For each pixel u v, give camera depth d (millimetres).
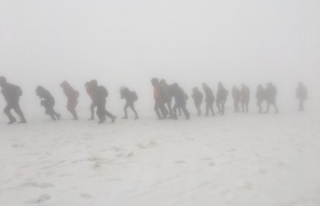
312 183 5066
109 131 9156
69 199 4172
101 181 4855
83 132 8914
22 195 4238
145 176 5125
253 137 8492
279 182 5055
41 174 5086
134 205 4066
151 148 6996
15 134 8430
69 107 11695
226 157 6352
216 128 10047
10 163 5652
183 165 5758
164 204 4121
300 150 7043
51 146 7047
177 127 10188
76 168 5441
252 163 5977
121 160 5996
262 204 4246
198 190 4605
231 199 4340
